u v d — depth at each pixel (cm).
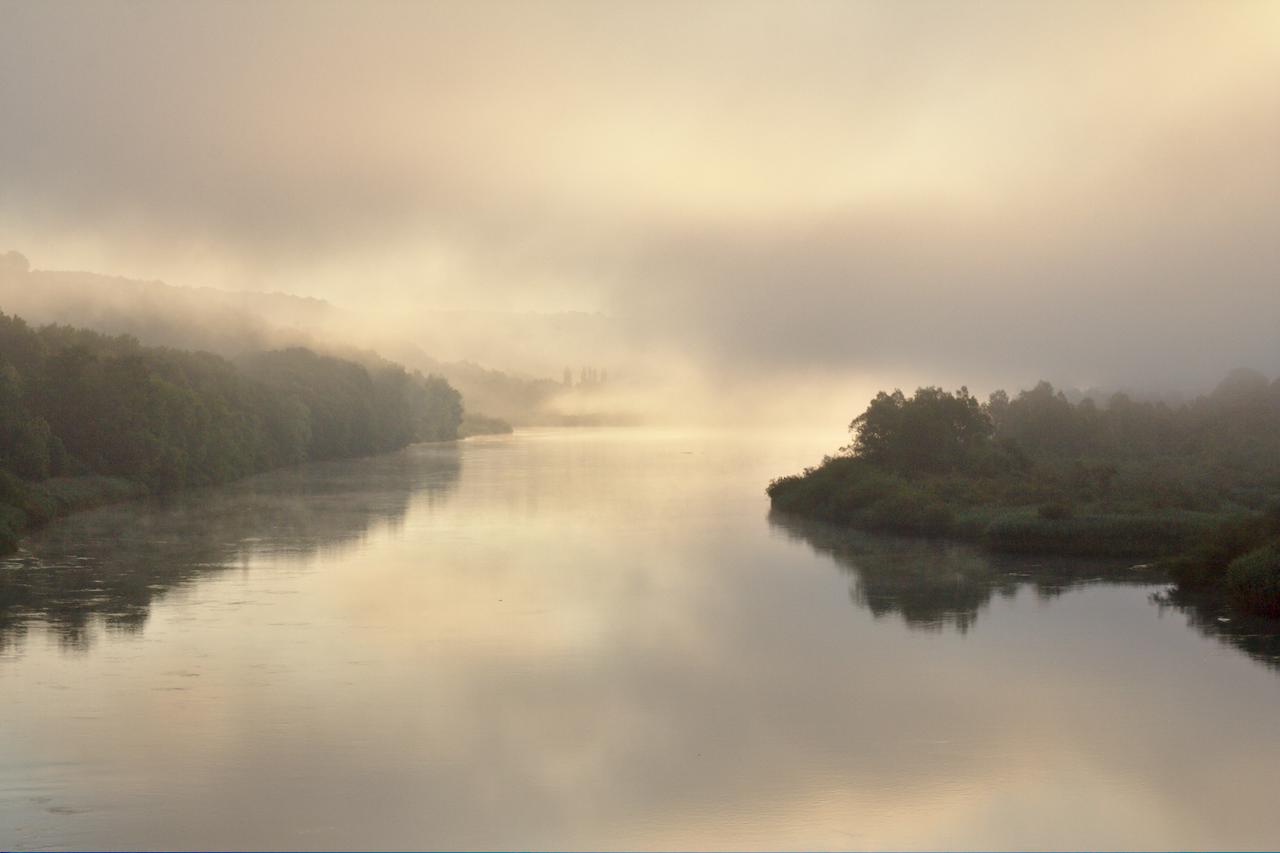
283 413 17462
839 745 4094
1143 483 10312
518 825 3369
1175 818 3491
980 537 9069
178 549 8469
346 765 3831
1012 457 11681
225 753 3925
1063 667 5141
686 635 5756
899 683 4881
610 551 8688
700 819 3422
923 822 3441
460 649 5394
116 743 4003
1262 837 3350
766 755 3981
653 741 4116
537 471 17388
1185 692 4762
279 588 6856
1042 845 3291
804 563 8125
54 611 6091
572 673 5003
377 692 4659
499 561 8094
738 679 4950
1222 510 9200
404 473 16638
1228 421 16188
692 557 8431
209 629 5709
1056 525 8575
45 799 3519
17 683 4712
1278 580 6159
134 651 5247
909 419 11694
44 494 10400
